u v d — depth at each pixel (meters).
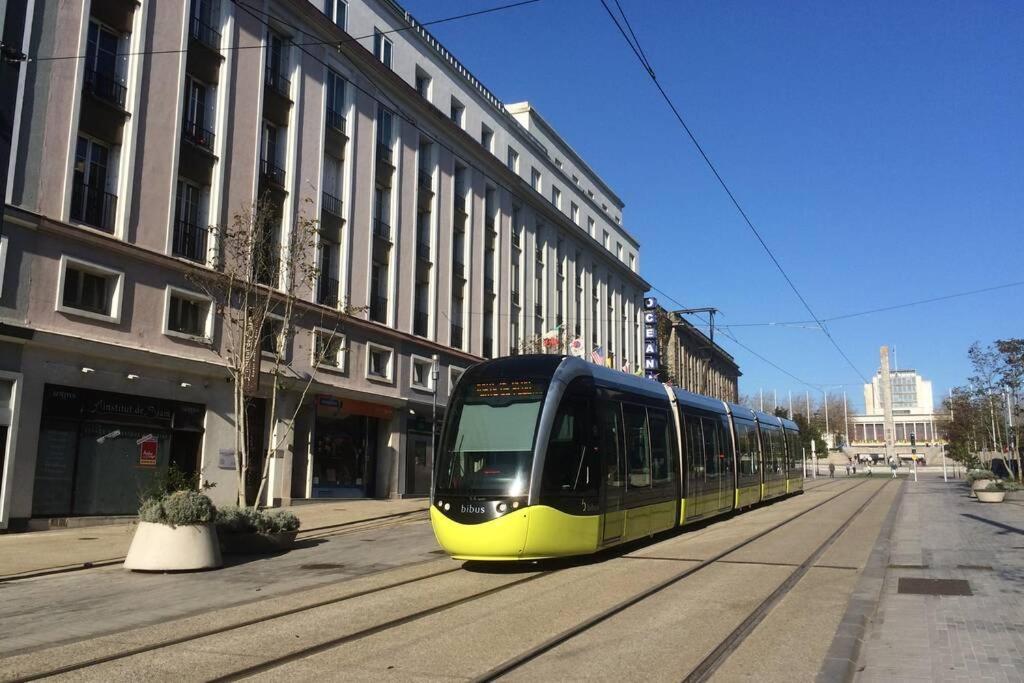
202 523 12.70
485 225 38.06
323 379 26.30
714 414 20.00
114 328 19.23
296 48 25.78
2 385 16.91
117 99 19.86
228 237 19.59
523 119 44.78
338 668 6.56
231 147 23.00
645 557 13.04
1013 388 40.84
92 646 7.44
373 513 22.66
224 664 6.72
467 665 6.59
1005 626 7.67
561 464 11.80
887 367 82.81
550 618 8.37
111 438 19.33
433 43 34.66
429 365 32.62
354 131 28.44
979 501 26.55
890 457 80.06
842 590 9.87
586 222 50.47
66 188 18.17
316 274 20.80
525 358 12.91
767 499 25.31
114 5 19.78
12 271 17.05
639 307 59.03
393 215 30.56
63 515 18.09
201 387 21.67
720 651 6.97
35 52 17.78
